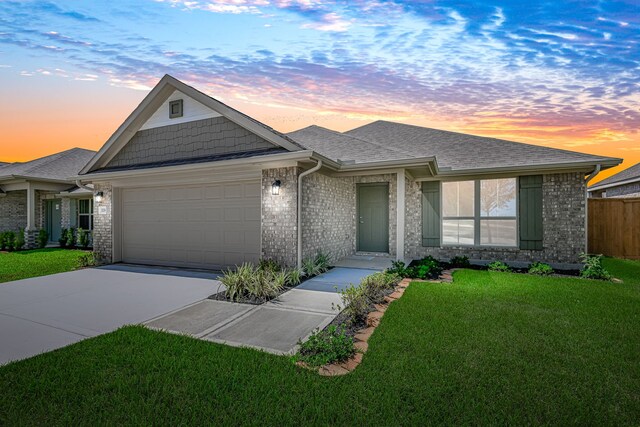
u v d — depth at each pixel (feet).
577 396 9.84
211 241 31.14
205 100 30.48
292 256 26.71
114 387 10.38
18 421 8.71
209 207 31.30
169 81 31.96
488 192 35.53
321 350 12.62
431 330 14.94
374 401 9.51
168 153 33.14
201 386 10.38
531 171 32.68
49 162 60.44
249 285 21.59
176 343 13.66
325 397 9.81
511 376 10.87
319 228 31.19
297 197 26.66
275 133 28.12
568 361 11.98
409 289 22.75
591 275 27.84
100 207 36.58
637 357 12.43
